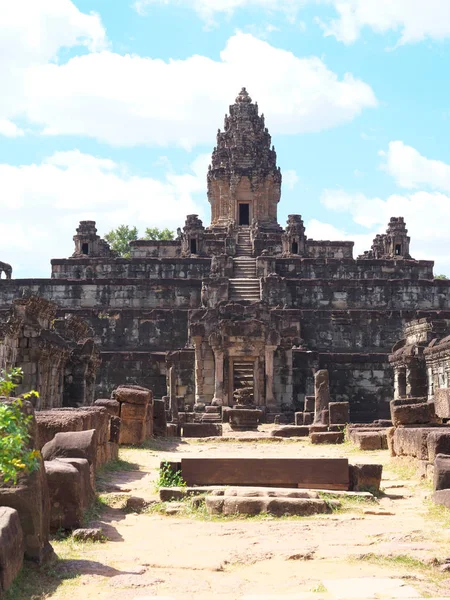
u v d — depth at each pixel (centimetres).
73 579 990
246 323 5362
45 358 3725
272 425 4684
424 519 1432
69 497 1258
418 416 2369
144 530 1329
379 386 5984
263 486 1688
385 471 2125
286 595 917
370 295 6712
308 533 1295
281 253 7344
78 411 1995
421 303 6738
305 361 5825
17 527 976
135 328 6378
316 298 6675
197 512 1484
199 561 1097
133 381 5953
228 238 7281
